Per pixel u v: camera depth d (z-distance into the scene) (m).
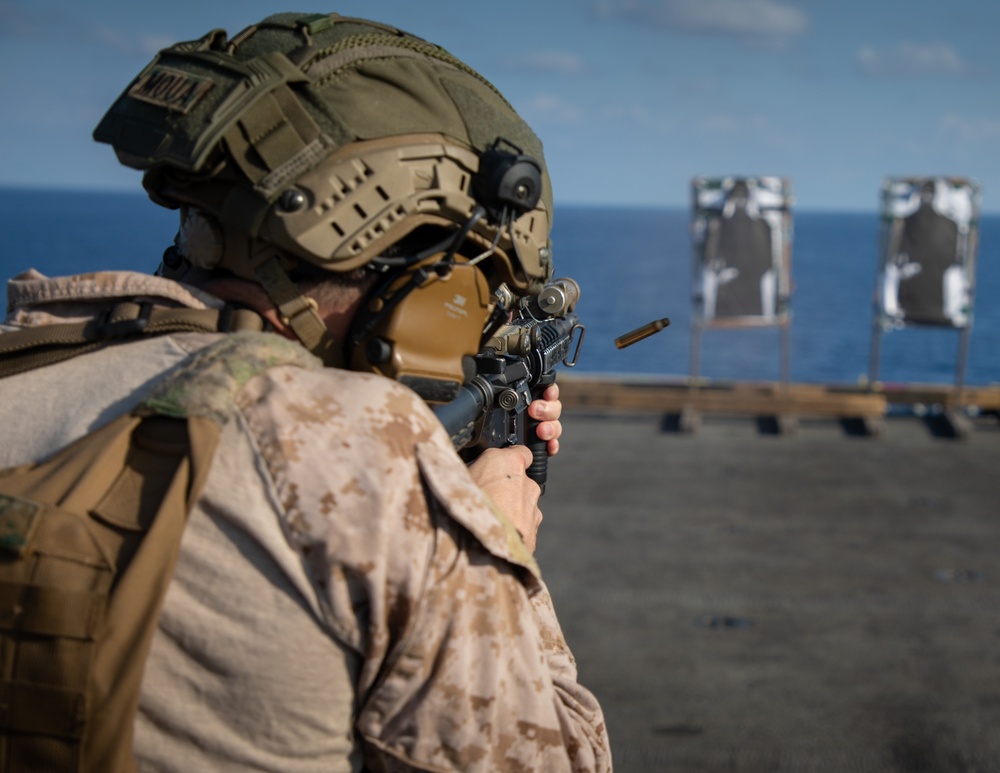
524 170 1.07
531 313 1.56
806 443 10.88
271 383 0.92
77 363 1.01
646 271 145.12
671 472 9.80
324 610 0.87
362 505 0.88
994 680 5.74
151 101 1.02
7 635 0.83
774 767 4.80
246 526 0.87
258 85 0.98
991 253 192.38
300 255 0.99
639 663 5.94
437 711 0.90
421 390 1.07
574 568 7.41
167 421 0.91
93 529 0.86
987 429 11.53
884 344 76.69
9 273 88.25
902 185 12.34
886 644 6.21
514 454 1.22
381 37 1.07
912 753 4.95
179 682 0.88
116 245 124.31
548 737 0.94
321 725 0.89
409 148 1.02
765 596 6.94
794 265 164.62
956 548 7.86
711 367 64.69
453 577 0.91
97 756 0.84
